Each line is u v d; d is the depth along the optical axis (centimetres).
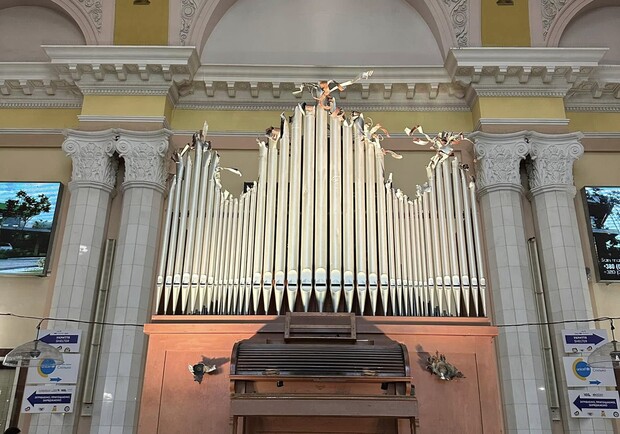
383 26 1023
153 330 669
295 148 768
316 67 924
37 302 859
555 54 885
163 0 970
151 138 880
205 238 723
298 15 1027
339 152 764
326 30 1020
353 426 650
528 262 837
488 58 889
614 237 886
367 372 604
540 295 838
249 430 645
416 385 656
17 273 864
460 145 919
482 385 656
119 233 850
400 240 725
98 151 877
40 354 641
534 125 895
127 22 966
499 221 843
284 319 670
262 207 738
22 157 937
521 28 971
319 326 652
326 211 732
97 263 839
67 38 1012
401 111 951
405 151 931
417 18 1024
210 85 934
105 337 792
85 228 840
